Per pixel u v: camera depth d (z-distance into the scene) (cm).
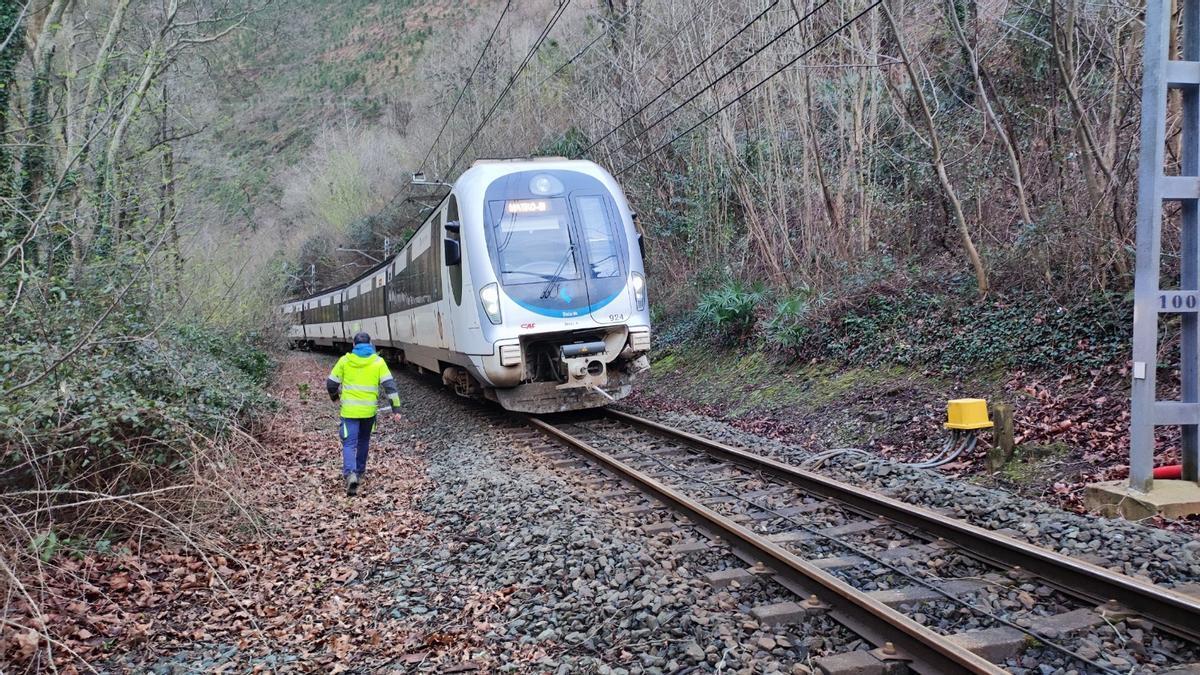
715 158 1789
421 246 1488
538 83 2847
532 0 3300
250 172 1803
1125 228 902
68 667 441
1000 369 964
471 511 709
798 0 1380
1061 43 1062
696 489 752
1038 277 1027
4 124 910
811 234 1480
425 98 4322
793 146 1586
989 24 1262
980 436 838
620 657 411
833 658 390
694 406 1352
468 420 1257
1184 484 597
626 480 783
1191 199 580
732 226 1814
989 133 1281
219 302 1552
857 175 1398
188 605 537
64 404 593
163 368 813
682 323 1764
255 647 471
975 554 529
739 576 502
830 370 1212
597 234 1130
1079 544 523
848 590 434
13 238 707
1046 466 737
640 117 1950
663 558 544
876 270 1309
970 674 355
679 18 1739
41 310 661
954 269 1227
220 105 1745
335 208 4700
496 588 523
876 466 767
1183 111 588
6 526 535
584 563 531
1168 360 844
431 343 1435
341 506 778
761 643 413
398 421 1343
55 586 534
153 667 450
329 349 3666
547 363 1161
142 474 667
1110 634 407
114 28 1185
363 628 488
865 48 1362
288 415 1379
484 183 1131
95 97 948
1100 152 924
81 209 816
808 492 716
